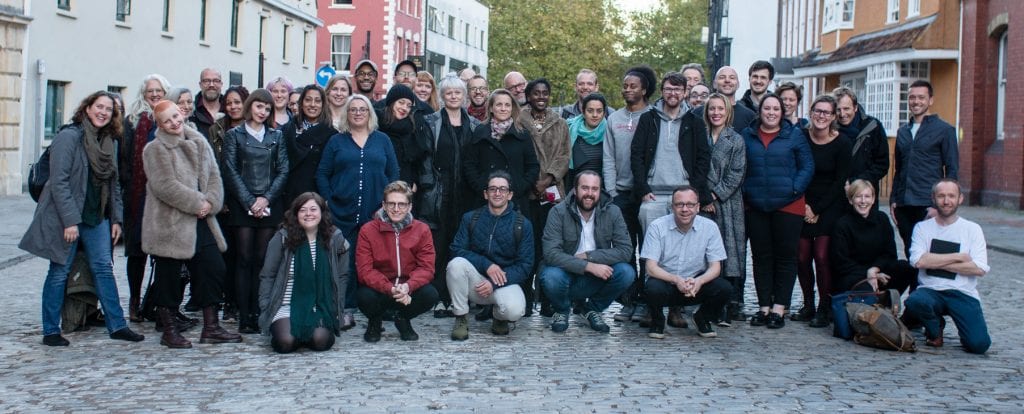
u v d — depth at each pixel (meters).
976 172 28.86
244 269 9.84
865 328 9.30
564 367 8.35
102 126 9.06
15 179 26.59
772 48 52.09
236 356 8.73
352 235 10.18
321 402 7.12
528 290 10.98
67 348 8.97
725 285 9.73
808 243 10.66
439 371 8.16
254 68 42.66
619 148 10.84
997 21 27.73
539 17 82.56
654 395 7.36
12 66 26.20
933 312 9.34
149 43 33.44
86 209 9.06
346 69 60.53
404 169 10.79
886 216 10.33
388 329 10.19
